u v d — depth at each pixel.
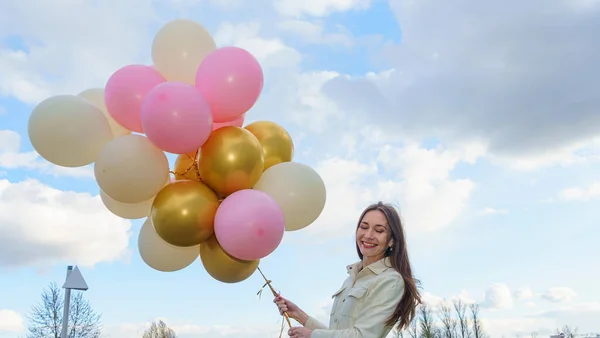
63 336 8.44
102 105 3.64
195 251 3.87
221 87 3.28
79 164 3.42
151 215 3.34
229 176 3.28
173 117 3.05
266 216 3.16
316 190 3.60
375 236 3.39
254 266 3.62
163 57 3.58
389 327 3.21
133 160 3.18
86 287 8.72
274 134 3.78
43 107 3.31
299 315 3.74
